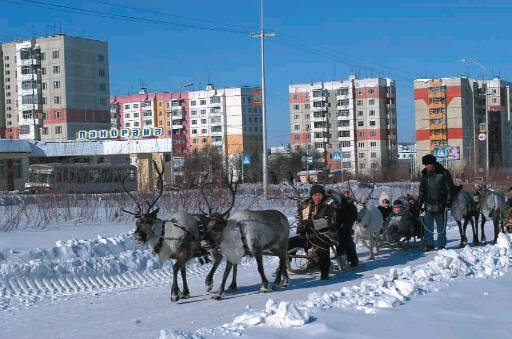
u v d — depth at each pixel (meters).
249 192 30.72
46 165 43.06
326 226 11.70
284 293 10.45
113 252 14.05
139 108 126.38
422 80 103.00
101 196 24.70
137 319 8.75
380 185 37.38
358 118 109.75
